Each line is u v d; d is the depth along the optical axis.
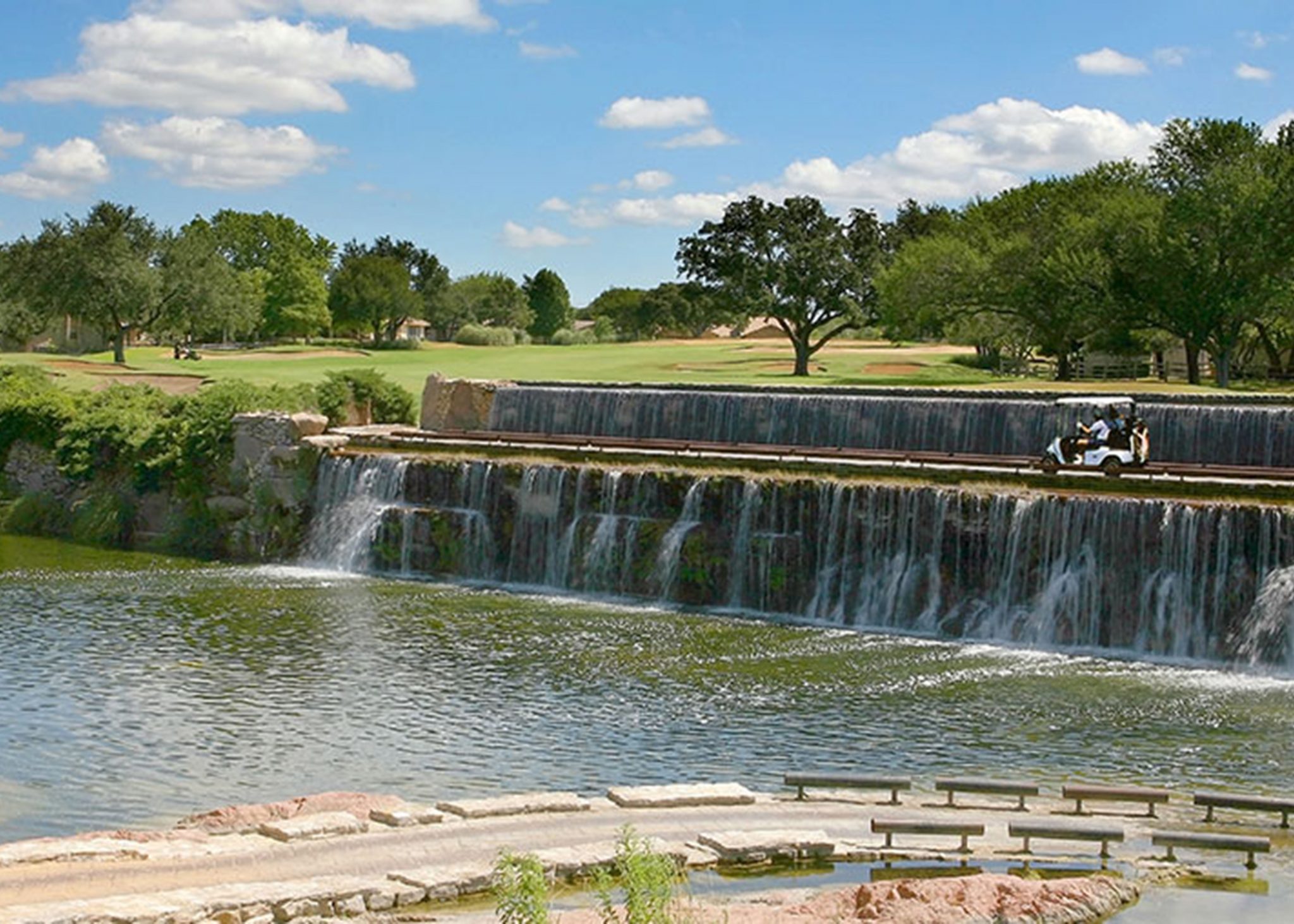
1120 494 52.47
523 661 46.16
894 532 54.69
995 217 131.88
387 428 77.62
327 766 34.72
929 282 113.06
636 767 34.69
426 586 61.06
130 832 27.94
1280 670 46.56
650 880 21.86
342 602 56.47
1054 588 51.22
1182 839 27.09
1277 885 25.64
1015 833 27.36
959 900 23.31
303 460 68.69
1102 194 117.94
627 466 62.25
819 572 55.94
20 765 34.53
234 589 59.31
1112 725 39.06
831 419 68.44
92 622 51.34
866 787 30.88
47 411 77.94
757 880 25.86
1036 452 62.97
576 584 60.72
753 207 121.44
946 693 42.62
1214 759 35.72
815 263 120.06
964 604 52.94
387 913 24.03
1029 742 37.25
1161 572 49.69
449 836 27.47
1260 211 96.44
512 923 22.53
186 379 107.00
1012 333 125.81
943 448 65.44
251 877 25.11
